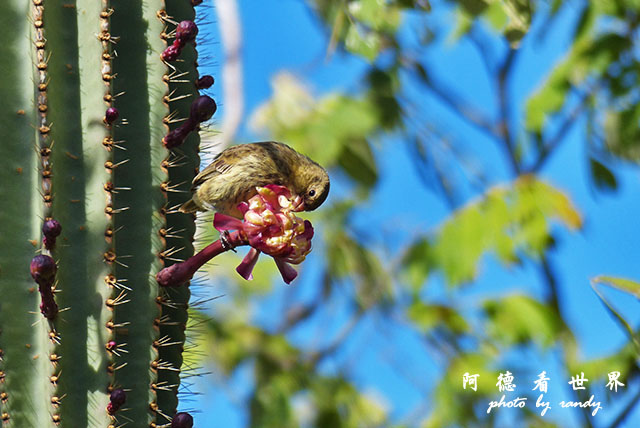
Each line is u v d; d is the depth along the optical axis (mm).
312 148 14922
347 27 10312
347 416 15734
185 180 7238
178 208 7195
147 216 6926
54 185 6668
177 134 6957
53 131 6703
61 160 6715
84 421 6660
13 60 6719
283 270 6781
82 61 6816
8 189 6676
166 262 7152
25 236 6684
